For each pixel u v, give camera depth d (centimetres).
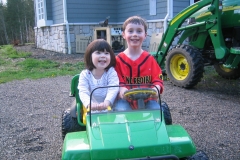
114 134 273
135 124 287
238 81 830
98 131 280
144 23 358
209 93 700
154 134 275
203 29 734
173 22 790
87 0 1468
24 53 1486
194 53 712
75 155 259
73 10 1452
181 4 1218
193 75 711
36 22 1972
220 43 673
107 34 1333
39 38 1869
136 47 356
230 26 683
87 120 301
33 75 966
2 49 1819
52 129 487
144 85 344
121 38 1382
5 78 927
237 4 664
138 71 357
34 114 569
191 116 532
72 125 388
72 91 373
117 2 1534
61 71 1016
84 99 323
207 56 773
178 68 773
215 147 402
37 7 1791
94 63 332
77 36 1449
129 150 259
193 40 789
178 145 269
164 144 266
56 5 1548
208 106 592
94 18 1498
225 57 682
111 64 346
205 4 699
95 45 331
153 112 311
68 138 284
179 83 752
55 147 418
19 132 479
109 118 298
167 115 394
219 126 480
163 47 834
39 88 788
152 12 1287
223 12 691
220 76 892
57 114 565
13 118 548
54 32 1580
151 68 362
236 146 405
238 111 557
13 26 5325
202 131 459
